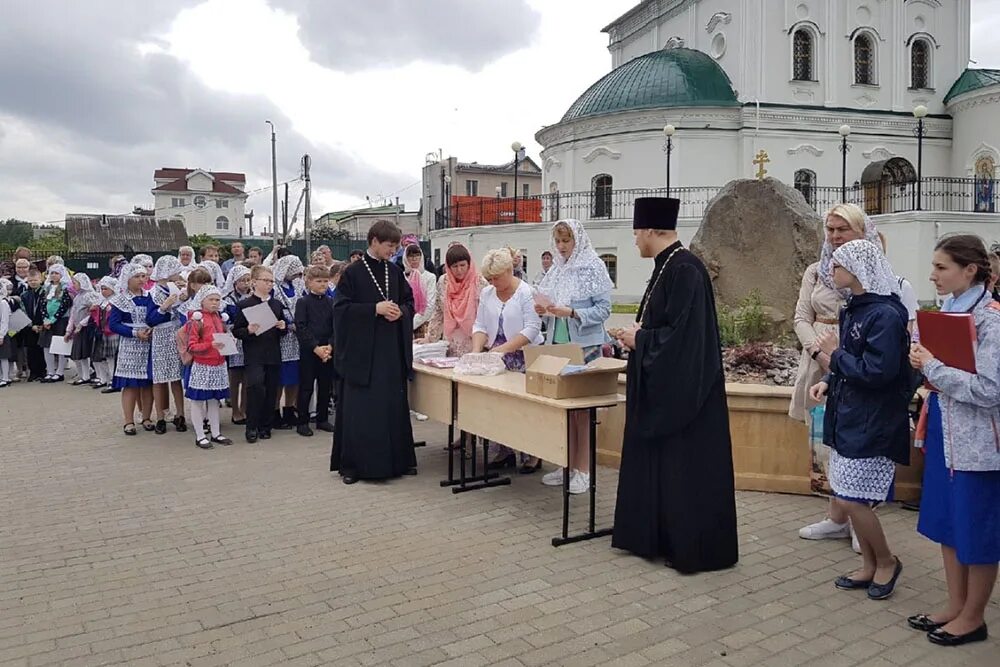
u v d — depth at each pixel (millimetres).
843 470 4559
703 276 5023
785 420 6676
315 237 46156
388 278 7246
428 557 5383
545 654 4035
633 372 5090
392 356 7227
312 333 9289
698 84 30984
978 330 3912
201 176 72938
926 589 4820
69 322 13359
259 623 4410
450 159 57375
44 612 4578
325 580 5004
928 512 4203
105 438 9297
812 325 5879
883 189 31859
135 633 4305
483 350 7484
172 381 9352
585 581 4961
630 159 30906
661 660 3973
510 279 7395
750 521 6055
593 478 5711
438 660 3980
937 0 32844
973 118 31219
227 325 9344
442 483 7082
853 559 5305
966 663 3926
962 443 3904
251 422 9031
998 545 3924
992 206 28562
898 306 4418
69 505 6660
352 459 7191
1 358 13688
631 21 39594
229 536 5848
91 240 41781
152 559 5406
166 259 9484
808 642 4156
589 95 33531
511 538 5742
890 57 32469
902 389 4430
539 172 64312
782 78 31422
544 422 5652
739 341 9016
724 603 4633
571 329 6934
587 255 6938
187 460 8172
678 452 5051
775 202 9648
